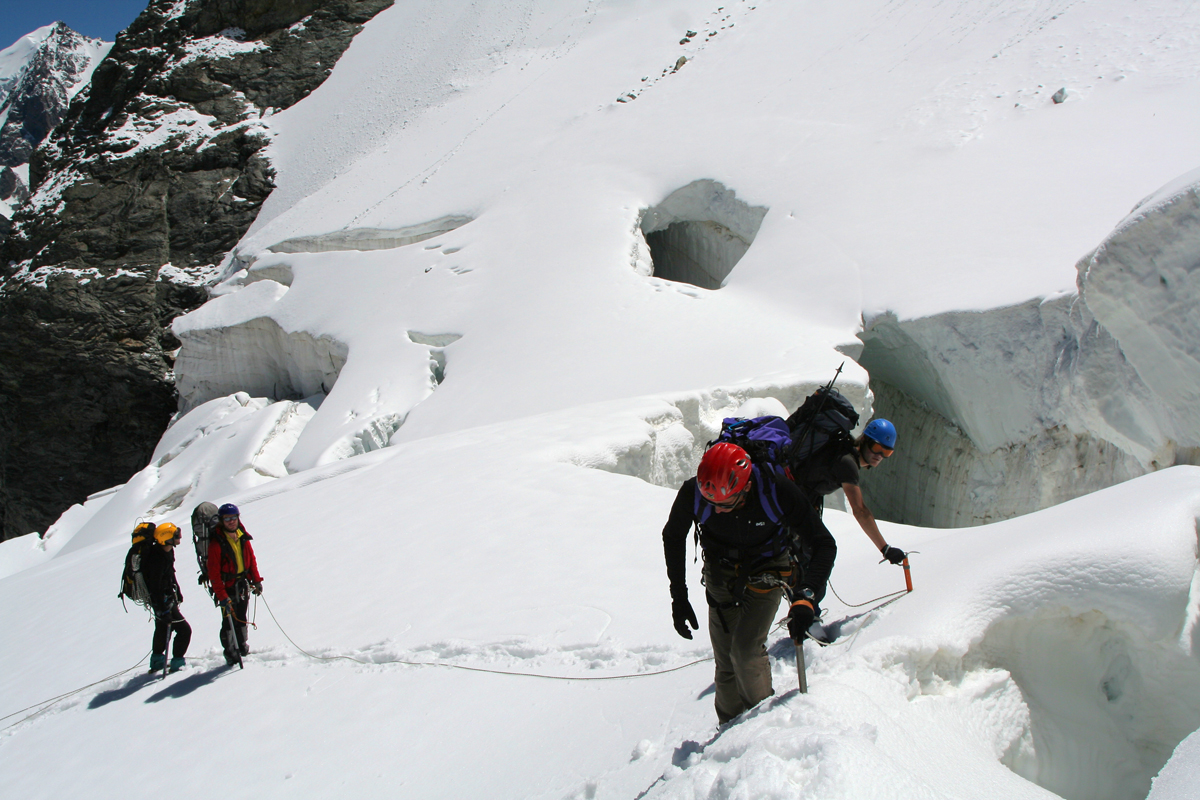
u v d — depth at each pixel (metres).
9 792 4.98
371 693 4.90
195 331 29.53
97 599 9.14
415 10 49.78
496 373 18.75
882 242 18.25
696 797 2.05
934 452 16.89
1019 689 2.84
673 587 2.84
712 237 25.06
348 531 8.46
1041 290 13.86
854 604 3.61
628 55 37.44
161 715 5.45
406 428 18.00
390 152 37.34
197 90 45.38
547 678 4.48
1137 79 19.14
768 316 17.75
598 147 29.66
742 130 26.00
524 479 9.05
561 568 6.14
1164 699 2.84
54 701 6.31
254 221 39.16
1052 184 17.16
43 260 38.16
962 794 2.02
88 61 186.38
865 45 27.94
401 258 27.69
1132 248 4.72
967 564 3.15
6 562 23.09
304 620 6.36
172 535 6.37
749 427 2.97
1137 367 5.24
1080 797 2.83
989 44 23.95
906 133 21.77
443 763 3.92
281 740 4.62
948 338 14.91
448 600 5.98
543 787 3.28
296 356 26.81
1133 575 2.74
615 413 12.07
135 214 39.41
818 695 2.28
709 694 3.52
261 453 21.09
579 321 19.84
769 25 33.78
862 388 14.12
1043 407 13.77
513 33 44.97
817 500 3.65
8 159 167.12
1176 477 3.29
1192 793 1.88
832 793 1.77
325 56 48.12
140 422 34.88
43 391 35.25
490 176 31.19
